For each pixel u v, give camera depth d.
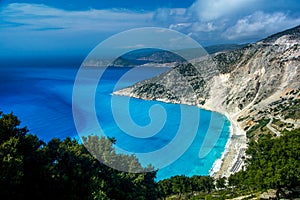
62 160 31.67
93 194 28.78
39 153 29.33
